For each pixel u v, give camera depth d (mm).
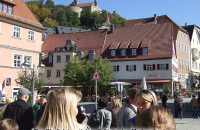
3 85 43438
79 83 63562
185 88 79625
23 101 8508
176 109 28422
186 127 21531
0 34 43344
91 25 148125
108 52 75812
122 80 72938
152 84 70125
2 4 43938
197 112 29688
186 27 93125
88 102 56750
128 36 77062
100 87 62438
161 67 70125
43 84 39062
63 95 4070
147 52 72312
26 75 38281
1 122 4133
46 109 4102
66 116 4027
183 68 81625
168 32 74500
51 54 78438
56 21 140125
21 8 48219
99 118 8320
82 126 4105
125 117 6586
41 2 147375
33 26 48375
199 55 94375
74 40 81750
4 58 43875
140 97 5094
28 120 8344
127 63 73000
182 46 81625
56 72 76938
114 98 8836
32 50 48250
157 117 3391
